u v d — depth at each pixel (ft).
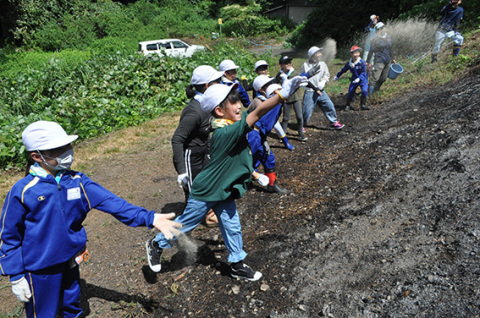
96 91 31.58
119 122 28.19
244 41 80.33
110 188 18.42
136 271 11.80
